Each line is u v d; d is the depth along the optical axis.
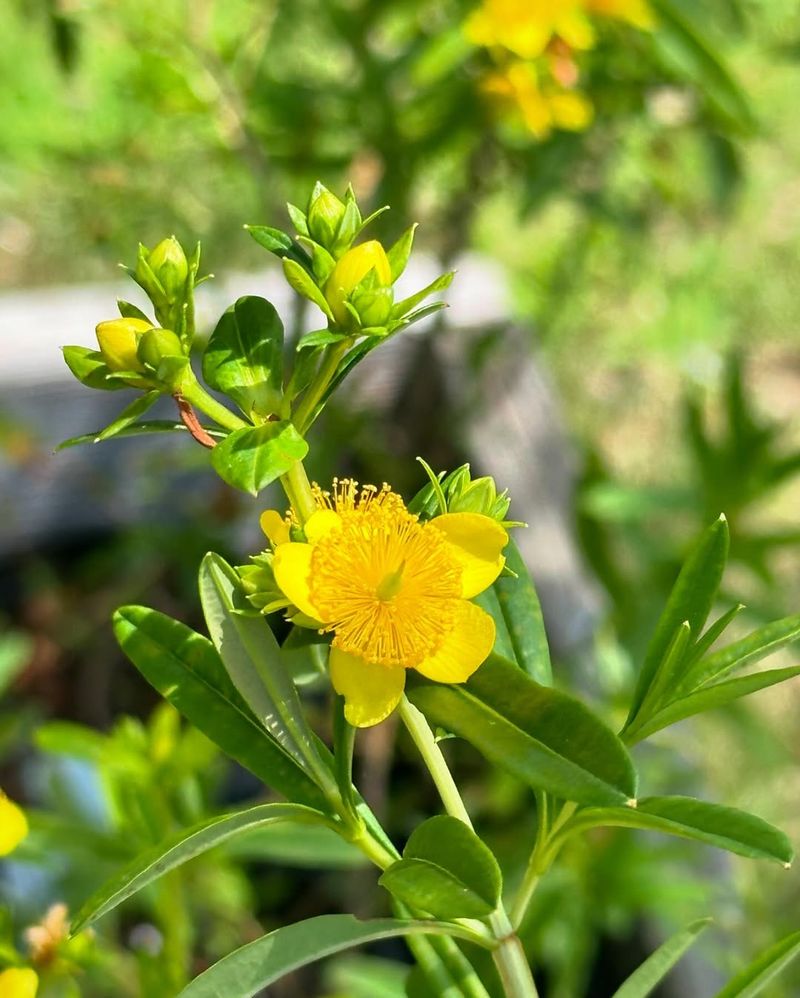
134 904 0.36
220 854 0.28
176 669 0.18
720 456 0.36
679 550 0.37
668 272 0.65
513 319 0.45
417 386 0.46
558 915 0.34
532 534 0.42
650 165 0.46
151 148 0.45
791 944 0.18
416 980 0.21
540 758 0.17
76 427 0.44
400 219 0.41
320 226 0.18
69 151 0.45
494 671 0.17
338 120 0.41
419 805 0.42
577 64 0.38
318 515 0.17
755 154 0.74
